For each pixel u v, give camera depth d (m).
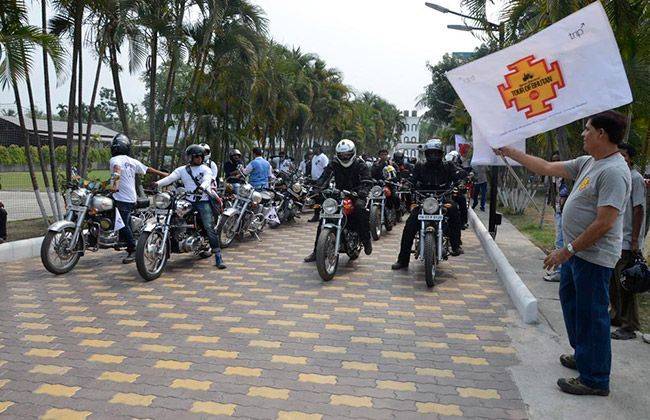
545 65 3.98
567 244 3.71
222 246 9.17
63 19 11.27
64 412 3.47
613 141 3.55
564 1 6.97
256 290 6.48
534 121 4.05
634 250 4.68
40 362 4.28
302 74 30.94
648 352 4.38
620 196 3.42
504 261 7.21
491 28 10.76
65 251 7.13
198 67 15.21
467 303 5.98
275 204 12.08
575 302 4.01
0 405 3.56
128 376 4.02
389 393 3.76
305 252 8.93
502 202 17.27
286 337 4.87
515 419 3.39
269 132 25.81
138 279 6.95
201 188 7.34
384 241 10.09
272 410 3.51
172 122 15.64
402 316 5.50
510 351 4.55
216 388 3.82
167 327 5.11
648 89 7.58
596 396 3.66
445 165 7.23
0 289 6.40
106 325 5.16
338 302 5.99
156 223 6.98
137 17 12.54
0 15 8.32
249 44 14.89
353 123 50.62
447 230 7.17
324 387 3.85
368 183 7.51
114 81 13.48
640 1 7.55
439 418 3.41
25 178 27.38
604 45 3.84
